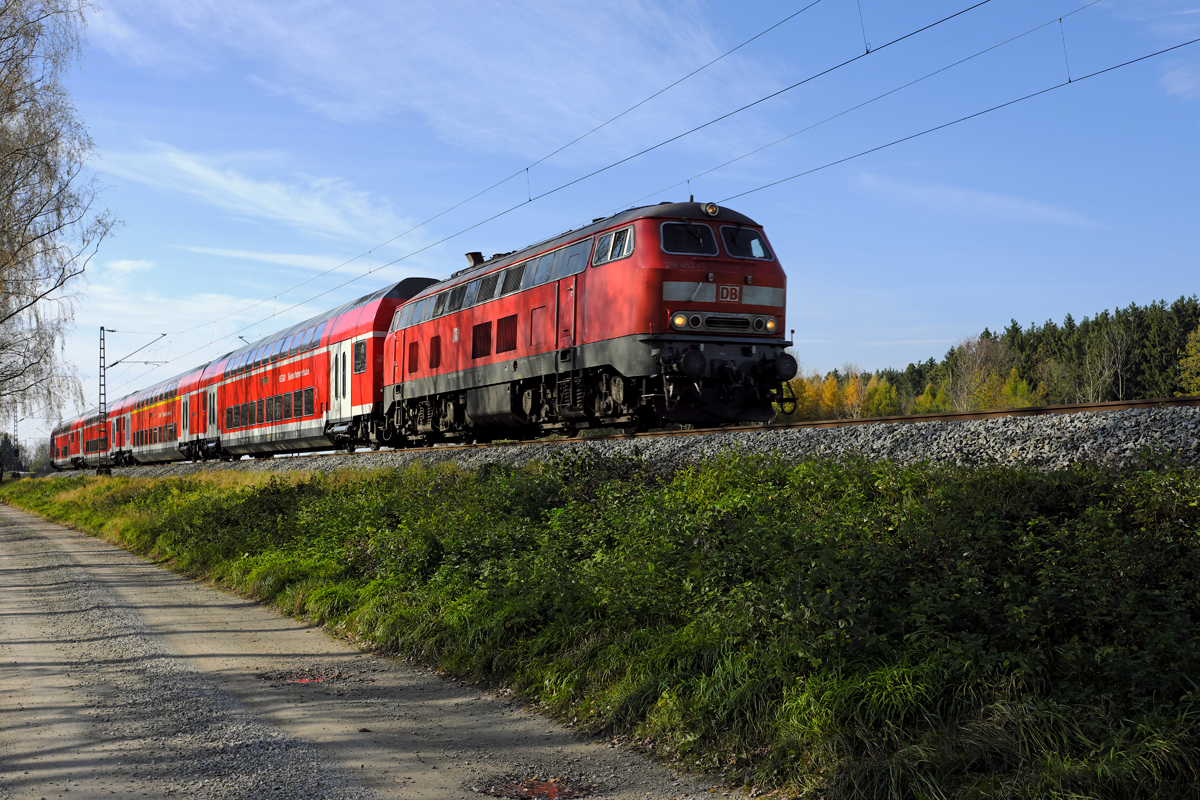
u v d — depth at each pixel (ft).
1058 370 252.01
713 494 33.96
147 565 53.42
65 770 18.48
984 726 16.29
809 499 30.48
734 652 21.31
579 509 36.22
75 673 27.35
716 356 50.19
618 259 51.62
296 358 104.63
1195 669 16.39
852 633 19.62
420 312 77.87
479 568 32.99
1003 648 18.56
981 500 25.76
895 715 17.37
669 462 42.57
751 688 19.43
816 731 17.38
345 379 91.50
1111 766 14.52
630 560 28.07
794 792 16.67
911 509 25.68
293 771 18.48
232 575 44.47
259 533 50.26
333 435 94.84
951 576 20.99
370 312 87.81
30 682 26.23
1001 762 15.67
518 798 17.07
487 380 65.62
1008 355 273.54
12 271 77.41
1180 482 24.12
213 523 56.24
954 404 244.42
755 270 51.85
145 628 34.32
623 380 52.26
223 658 29.27
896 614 20.21
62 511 94.22
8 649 31.04
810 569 22.22
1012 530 23.86
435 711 23.00
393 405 82.38
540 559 30.78
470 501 41.57
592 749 19.93
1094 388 245.24
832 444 39.40
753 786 17.22
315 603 35.47
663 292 49.44
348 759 19.27
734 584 24.80
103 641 32.07
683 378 49.34
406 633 29.68
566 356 55.98
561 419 59.16
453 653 27.53
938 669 18.02
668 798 17.01
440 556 35.63
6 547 65.00
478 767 18.80
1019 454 31.94
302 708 23.27
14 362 82.17
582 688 22.95
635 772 18.40
